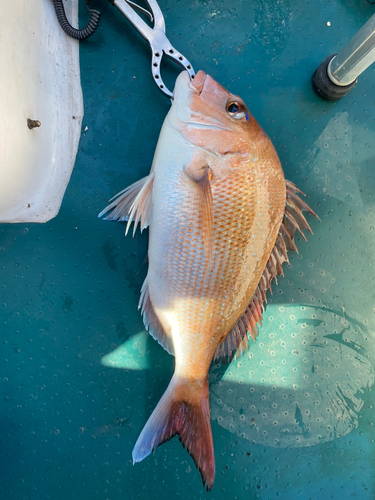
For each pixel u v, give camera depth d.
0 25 0.34
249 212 0.37
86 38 0.44
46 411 0.44
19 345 0.44
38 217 0.45
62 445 0.44
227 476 0.45
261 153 0.37
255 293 0.42
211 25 0.47
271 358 0.47
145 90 0.46
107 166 0.46
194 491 0.44
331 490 0.46
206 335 0.40
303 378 0.47
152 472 0.44
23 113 0.37
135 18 0.44
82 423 0.44
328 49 0.48
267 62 0.48
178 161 0.37
